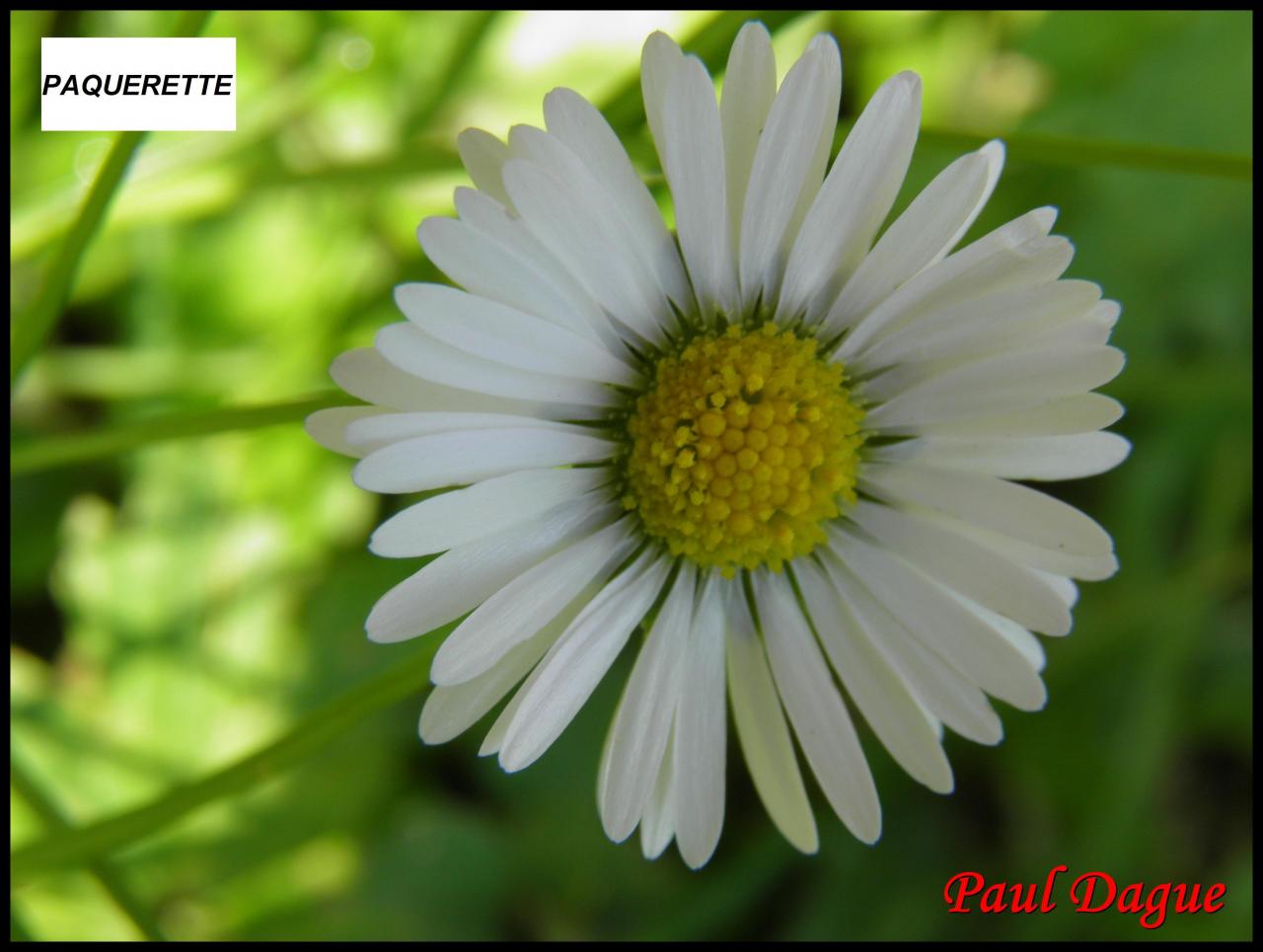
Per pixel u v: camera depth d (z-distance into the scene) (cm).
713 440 5
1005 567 5
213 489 7
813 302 5
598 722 7
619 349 5
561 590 5
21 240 6
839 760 5
